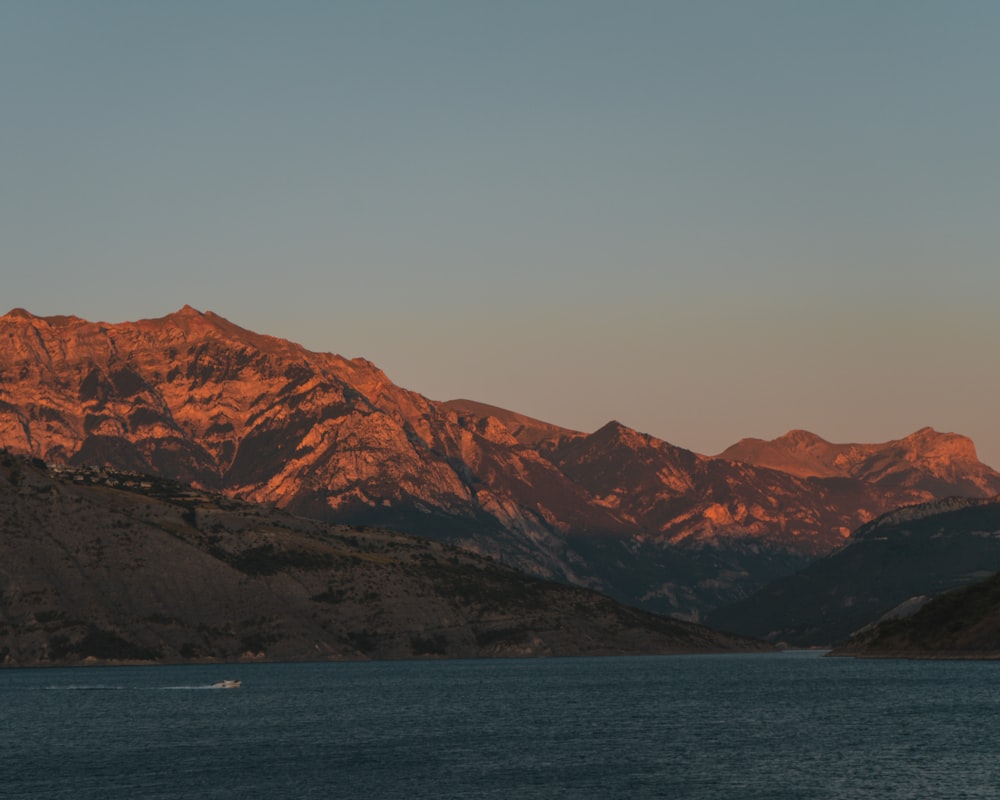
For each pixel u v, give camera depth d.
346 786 127.75
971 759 139.75
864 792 120.50
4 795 124.62
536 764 141.25
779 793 120.75
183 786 128.75
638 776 131.62
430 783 129.00
